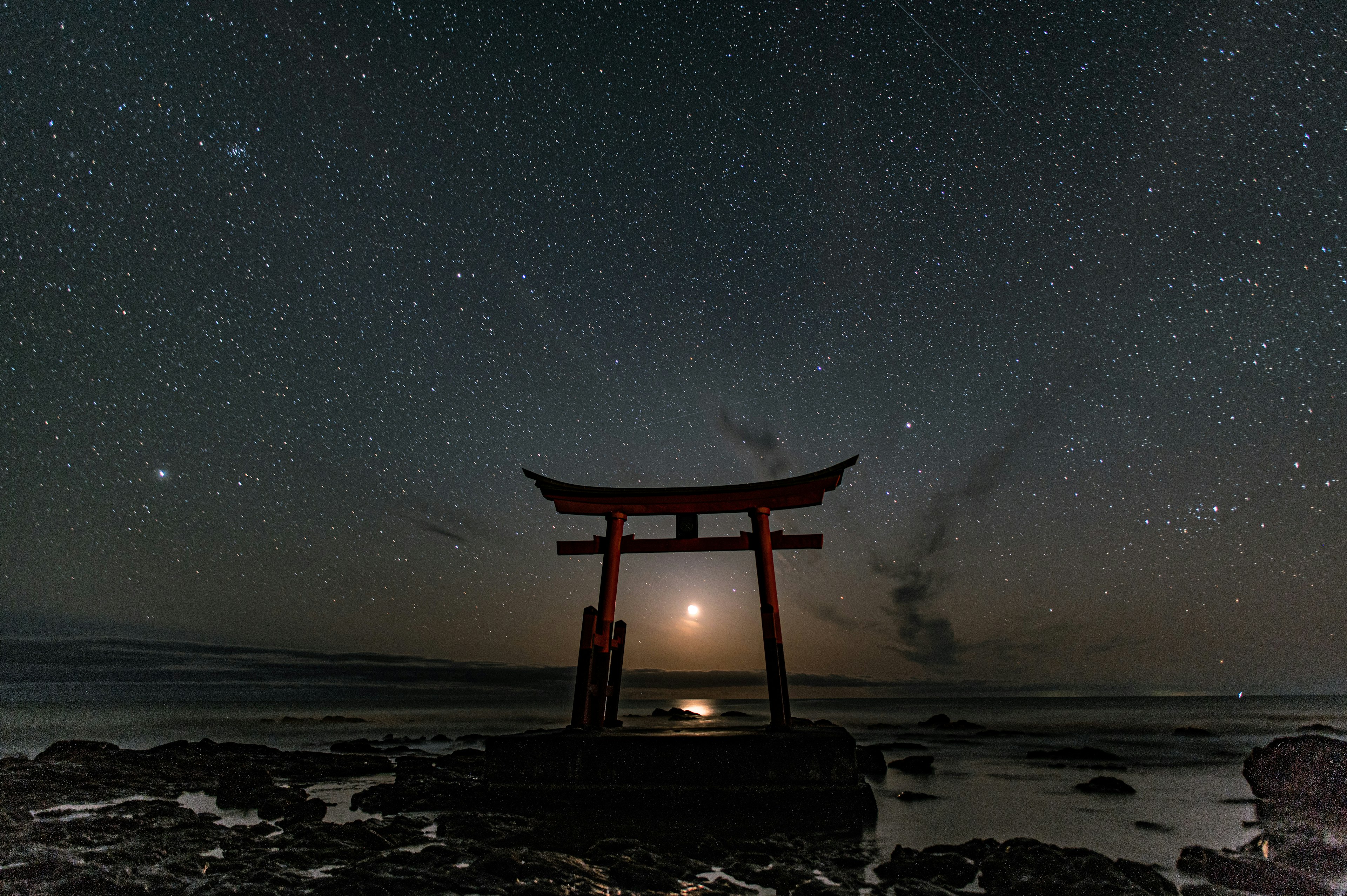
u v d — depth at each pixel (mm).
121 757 15500
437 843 8227
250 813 10555
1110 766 18562
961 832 9742
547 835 8719
